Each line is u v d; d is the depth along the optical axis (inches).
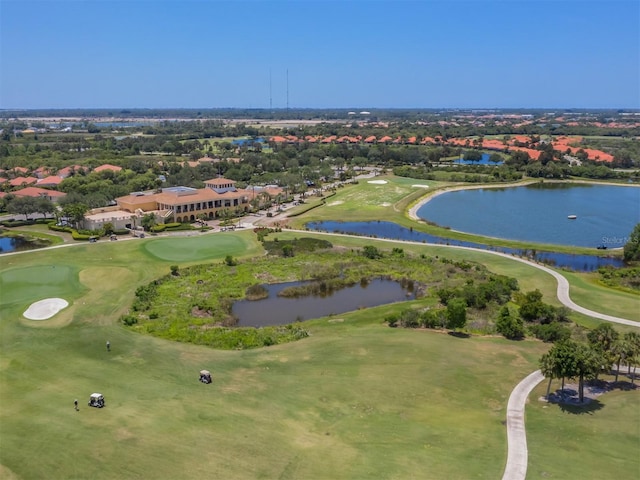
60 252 4722.0
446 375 2498.8
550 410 2177.7
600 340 2495.1
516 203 7790.4
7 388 2380.7
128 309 3432.6
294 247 4995.1
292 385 2417.6
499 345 2866.6
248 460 1866.4
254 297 3838.6
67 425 2073.1
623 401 2228.1
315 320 3346.5
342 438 2001.7
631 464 1802.4
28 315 3243.1
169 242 5137.8
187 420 2117.4
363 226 6254.9
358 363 2642.7
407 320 3181.6
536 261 4707.2
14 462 1855.3
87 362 2659.9
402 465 1829.5
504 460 1841.8
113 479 1772.9
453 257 4724.4
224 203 6648.6
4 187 7800.2
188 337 3002.0
